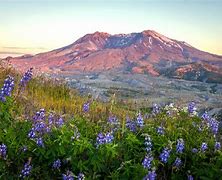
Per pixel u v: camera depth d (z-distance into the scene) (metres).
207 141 8.66
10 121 8.23
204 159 8.29
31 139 7.90
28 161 7.49
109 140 7.68
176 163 7.95
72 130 8.09
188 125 9.07
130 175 7.46
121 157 7.90
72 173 7.21
